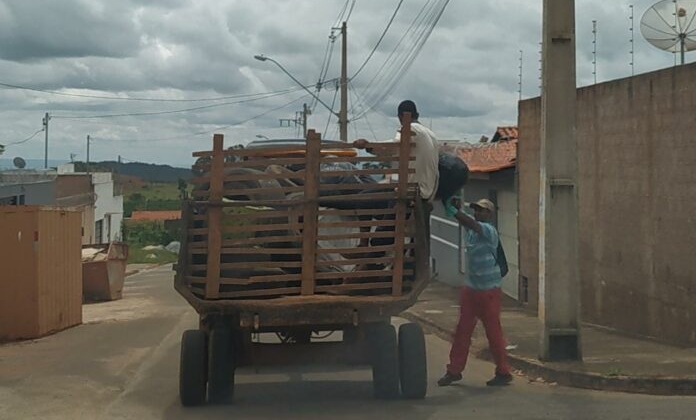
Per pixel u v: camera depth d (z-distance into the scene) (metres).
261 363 8.32
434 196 8.54
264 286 7.92
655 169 11.95
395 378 8.23
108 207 51.09
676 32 12.61
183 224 7.82
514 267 19.12
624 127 12.92
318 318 7.81
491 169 19.41
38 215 14.27
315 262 7.86
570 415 7.59
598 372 9.04
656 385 8.64
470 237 9.27
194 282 7.89
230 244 7.79
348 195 7.87
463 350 9.29
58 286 15.53
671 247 11.52
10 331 14.21
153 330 15.59
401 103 8.33
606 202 13.59
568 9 9.68
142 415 8.06
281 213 7.84
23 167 38.41
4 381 9.90
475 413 7.74
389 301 7.83
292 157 7.91
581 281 14.56
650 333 12.16
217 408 8.23
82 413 8.22
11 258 14.21
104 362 11.52
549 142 9.73
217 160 7.69
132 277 35.00
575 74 9.73
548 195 9.74
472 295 9.24
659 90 11.80
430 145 8.20
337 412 7.91
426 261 7.96
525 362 9.88
